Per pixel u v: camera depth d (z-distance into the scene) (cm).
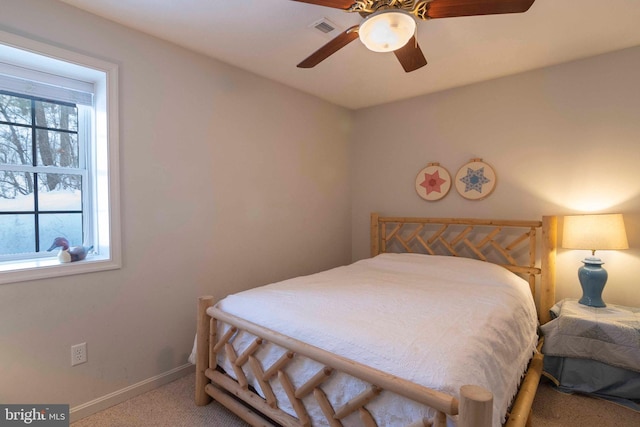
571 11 181
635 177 227
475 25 195
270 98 284
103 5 177
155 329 215
